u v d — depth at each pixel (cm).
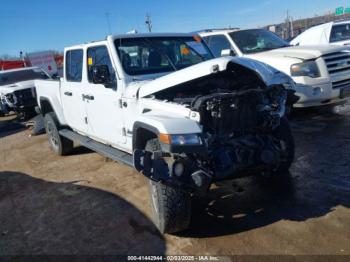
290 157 422
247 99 347
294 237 324
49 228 408
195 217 384
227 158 332
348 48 680
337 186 408
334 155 499
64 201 476
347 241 308
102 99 474
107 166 596
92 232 384
